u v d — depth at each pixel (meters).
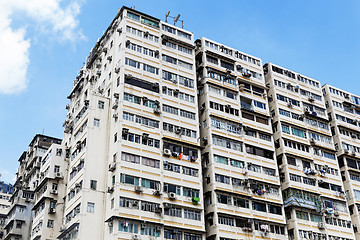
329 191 55.81
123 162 41.88
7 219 64.12
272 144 54.31
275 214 49.38
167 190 43.22
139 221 39.97
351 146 63.50
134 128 44.22
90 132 45.25
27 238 58.41
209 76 53.34
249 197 48.09
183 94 49.84
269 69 60.50
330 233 52.72
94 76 55.34
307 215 52.16
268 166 52.12
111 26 54.47
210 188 46.59
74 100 62.66
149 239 39.78
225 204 46.16
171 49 51.91
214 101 51.94
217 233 44.03
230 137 50.69
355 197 59.16
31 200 60.69
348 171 60.69
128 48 48.47
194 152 47.22
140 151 43.38
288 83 60.88
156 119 46.12
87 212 41.09
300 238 49.69
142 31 50.66
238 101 54.09
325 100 66.12
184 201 43.53
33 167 64.19
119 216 38.97
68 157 54.88
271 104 58.62
